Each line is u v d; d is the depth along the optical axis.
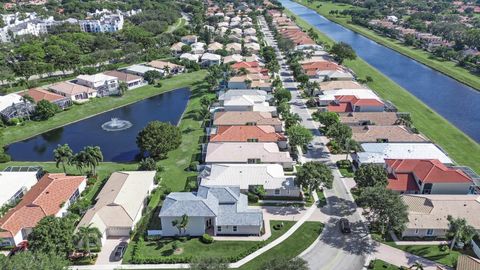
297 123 135.12
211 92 181.62
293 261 61.38
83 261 76.50
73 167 114.31
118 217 85.19
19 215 85.75
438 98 175.62
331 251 79.06
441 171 96.12
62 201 92.00
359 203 85.50
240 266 74.94
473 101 171.62
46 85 190.62
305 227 86.56
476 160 116.69
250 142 120.56
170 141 116.88
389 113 142.75
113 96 178.00
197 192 91.88
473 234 76.56
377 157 110.69
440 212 85.06
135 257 76.69
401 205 79.75
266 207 94.25
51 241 71.50
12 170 109.44
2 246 82.06
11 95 165.88
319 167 94.88
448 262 75.56
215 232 84.69
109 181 101.06
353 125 139.00
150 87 190.00
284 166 111.69
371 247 80.12
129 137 137.00
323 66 198.75
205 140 131.25
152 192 100.19
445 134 135.12
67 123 149.12
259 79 183.75
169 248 80.31
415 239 82.50
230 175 100.56
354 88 171.62
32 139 136.75
